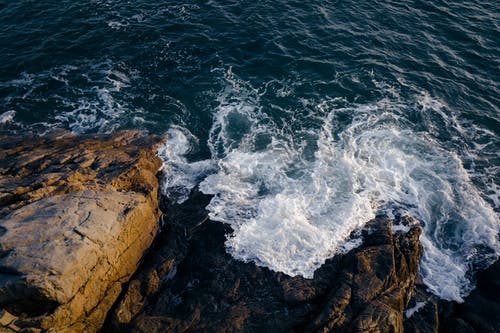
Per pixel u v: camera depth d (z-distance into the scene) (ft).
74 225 56.75
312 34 106.32
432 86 95.14
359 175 76.74
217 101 91.15
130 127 85.66
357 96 92.48
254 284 60.08
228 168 78.33
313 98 91.71
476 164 80.43
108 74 96.58
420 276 63.77
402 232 67.36
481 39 107.24
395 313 55.06
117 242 58.59
